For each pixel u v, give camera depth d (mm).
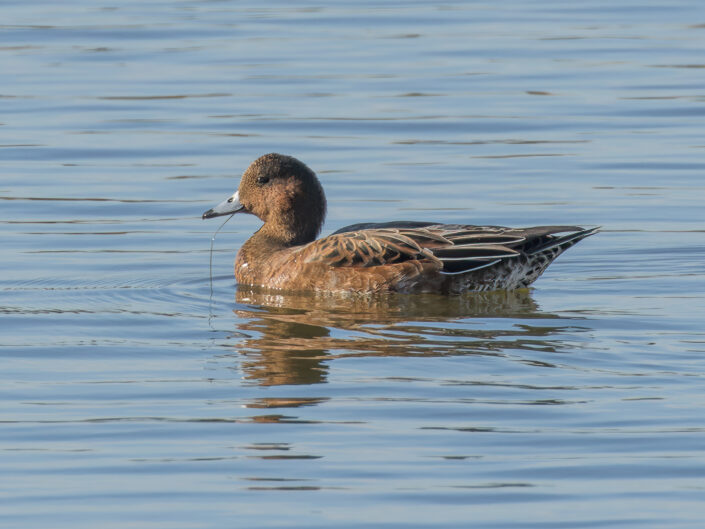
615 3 32188
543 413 10336
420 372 11406
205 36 28828
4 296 14500
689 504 8734
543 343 12281
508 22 30125
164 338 12695
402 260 14359
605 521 8508
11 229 17531
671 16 30562
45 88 24750
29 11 31625
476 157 20797
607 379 11156
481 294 14477
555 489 8953
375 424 10148
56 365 11797
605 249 16562
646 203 18500
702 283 14914
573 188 19219
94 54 27344
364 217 18031
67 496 8922
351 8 31922
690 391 10820
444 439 9828
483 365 11578
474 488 9000
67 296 14516
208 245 17141
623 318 13258
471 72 25719
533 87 24672
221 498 8875
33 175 20016
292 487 9047
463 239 14352
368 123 22547
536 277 14695
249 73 25734
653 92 24219
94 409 10555
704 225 17500
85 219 18078
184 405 10633
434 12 31297
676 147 21141
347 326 13023
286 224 15750
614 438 9812
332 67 26141
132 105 23719
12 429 10102
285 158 15852
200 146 21500
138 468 9367
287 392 10906
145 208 18625
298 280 14758
